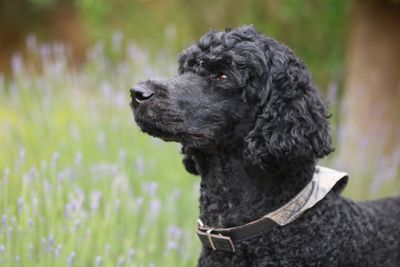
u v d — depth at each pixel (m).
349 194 10.06
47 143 9.40
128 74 11.57
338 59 15.59
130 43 14.02
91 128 9.91
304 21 15.74
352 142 11.34
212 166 5.86
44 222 6.90
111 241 6.98
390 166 10.72
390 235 6.10
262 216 5.62
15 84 10.96
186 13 16.17
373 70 12.43
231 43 5.72
